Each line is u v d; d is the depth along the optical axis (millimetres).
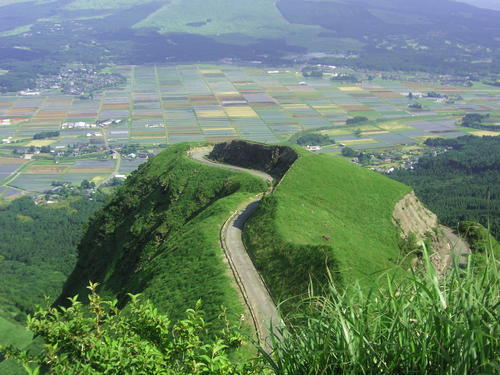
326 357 13570
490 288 12398
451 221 165500
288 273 66125
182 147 153375
